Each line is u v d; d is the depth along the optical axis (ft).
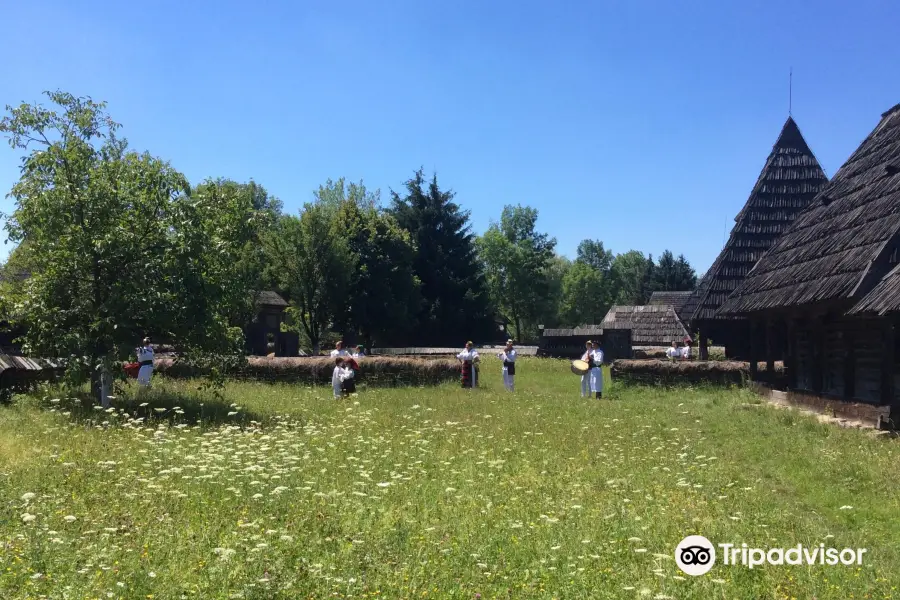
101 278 48.16
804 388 60.44
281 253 128.77
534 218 315.78
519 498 26.91
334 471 30.37
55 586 16.87
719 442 42.16
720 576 20.16
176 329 48.21
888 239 45.01
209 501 24.86
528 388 79.30
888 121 64.13
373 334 163.63
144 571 17.99
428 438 39.47
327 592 17.48
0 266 55.67
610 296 366.22
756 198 89.97
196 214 48.91
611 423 48.11
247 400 56.49
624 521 24.61
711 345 117.91
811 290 51.21
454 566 19.60
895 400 43.52
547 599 17.70
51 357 49.67
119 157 50.96
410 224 189.98
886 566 22.08
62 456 30.53
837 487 31.04
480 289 196.03
